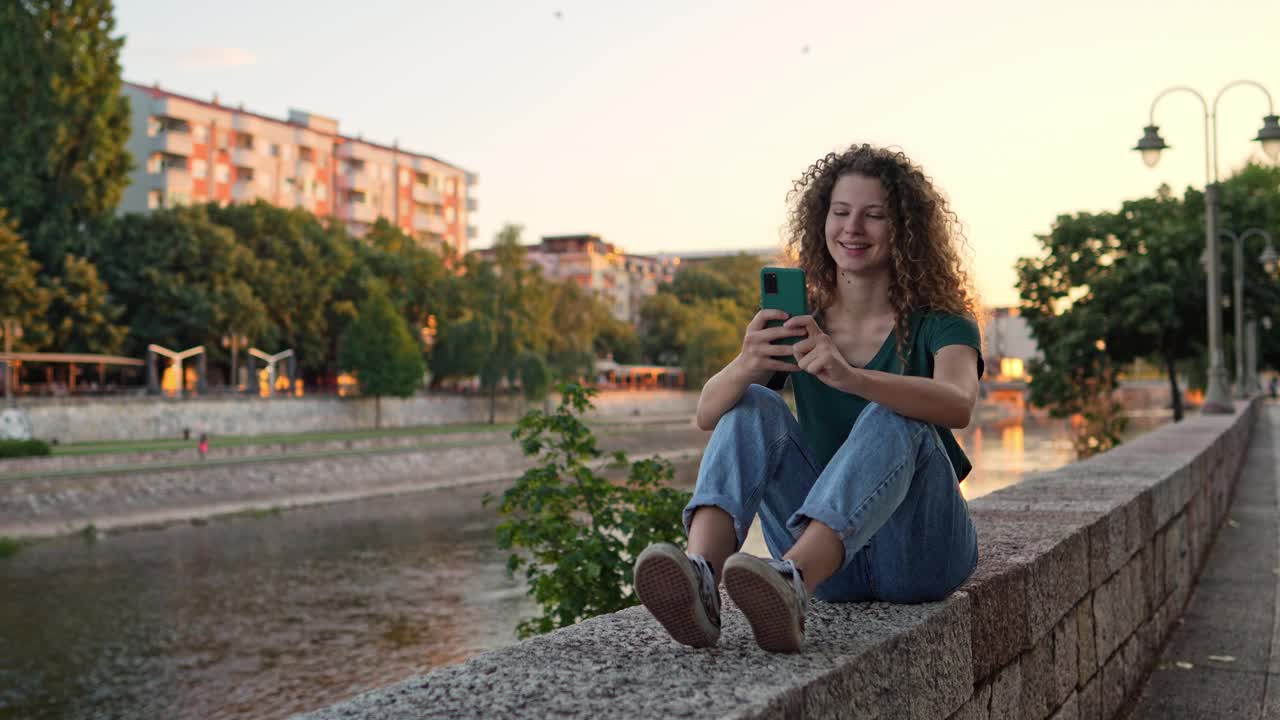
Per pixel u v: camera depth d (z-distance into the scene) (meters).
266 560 32.47
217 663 21.41
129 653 22.12
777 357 2.69
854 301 2.96
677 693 1.89
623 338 108.62
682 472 52.72
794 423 2.75
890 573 2.73
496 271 78.81
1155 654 5.50
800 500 2.75
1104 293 32.59
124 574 29.97
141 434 55.84
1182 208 34.72
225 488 43.59
